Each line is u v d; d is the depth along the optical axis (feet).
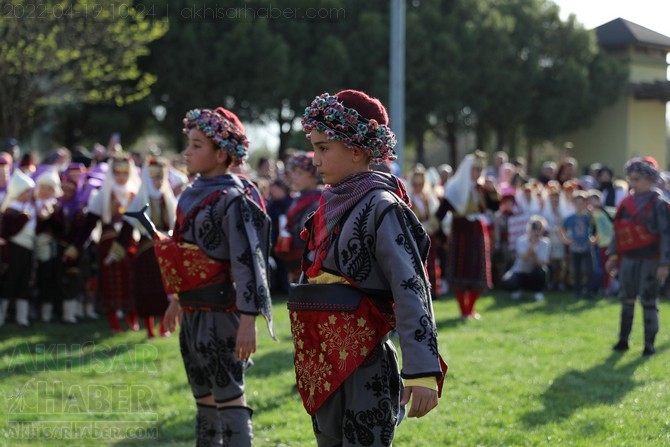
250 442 13.20
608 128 101.30
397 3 41.42
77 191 30.60
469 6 93.40
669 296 39.91
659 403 18.80
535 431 16.80
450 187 31.09
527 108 96.43
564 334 28.12
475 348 25.41
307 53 82.33
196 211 13.16
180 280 13.23
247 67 76.74
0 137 66.85
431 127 97.19
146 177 25.61
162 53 76.18
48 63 51.80
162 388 20.71
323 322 9.57
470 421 17.58
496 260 41.52
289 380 21.27
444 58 88.63
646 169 24.34
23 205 29.73
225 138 13.44
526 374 21.84
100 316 32.53
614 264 25.71
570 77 95.86
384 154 9.88
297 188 22.59
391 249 9.21
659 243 24.20
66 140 82.23
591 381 21.11
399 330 9.03
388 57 83.61
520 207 41.42
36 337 27.55
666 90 94.89
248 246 12.90
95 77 59.57
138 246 26.61
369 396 9.49
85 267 31.81
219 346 13.15
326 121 9.73
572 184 41.50
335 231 9.64
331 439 9.88
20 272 29.66
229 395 13.21
